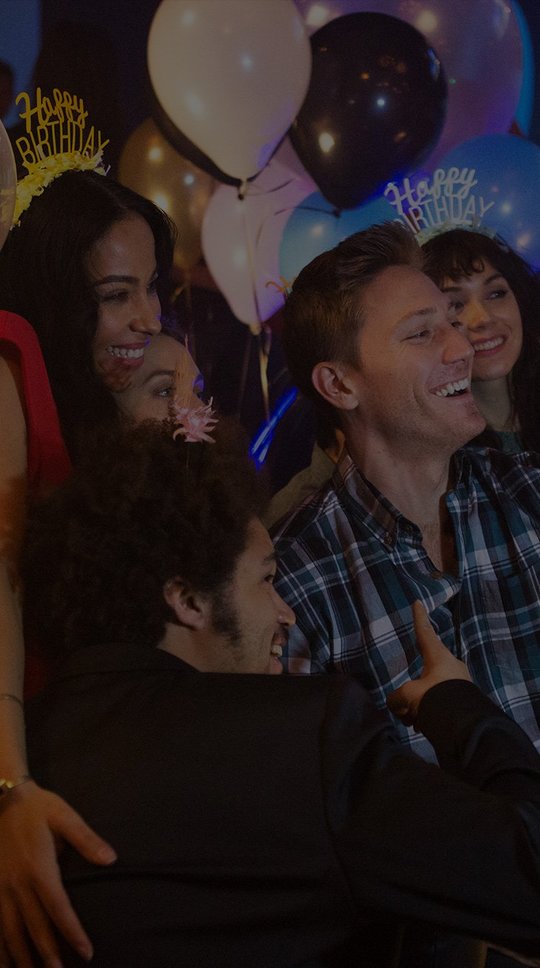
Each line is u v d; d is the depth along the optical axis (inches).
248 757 39.4
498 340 96.6
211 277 139.5
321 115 114.7
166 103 118.3
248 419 142.3
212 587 43.5
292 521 65.2
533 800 40.5
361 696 41.7
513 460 66.8
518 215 113.3
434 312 64.1
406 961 44.8
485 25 122.8
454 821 38.1
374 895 38.1
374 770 39.4
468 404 64.0
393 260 66.0
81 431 64.0
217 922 38.5
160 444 45.1
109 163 146.0
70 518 44.2
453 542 64.9
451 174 105.9
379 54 113.3
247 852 38.5
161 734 40.3
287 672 61.7
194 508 43.5
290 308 67.1
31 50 145.1
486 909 37.9
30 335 59.8
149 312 68.6
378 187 117.4
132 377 70.2
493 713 44.8
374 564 63.5
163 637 43.8
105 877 38.8
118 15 147.6
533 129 147.6
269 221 131.0
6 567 52.6
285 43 114.0
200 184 131.7
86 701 42.2
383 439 65.0
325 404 67.1
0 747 42.1
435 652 48.3
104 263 66.9
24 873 39.3
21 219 67.4
